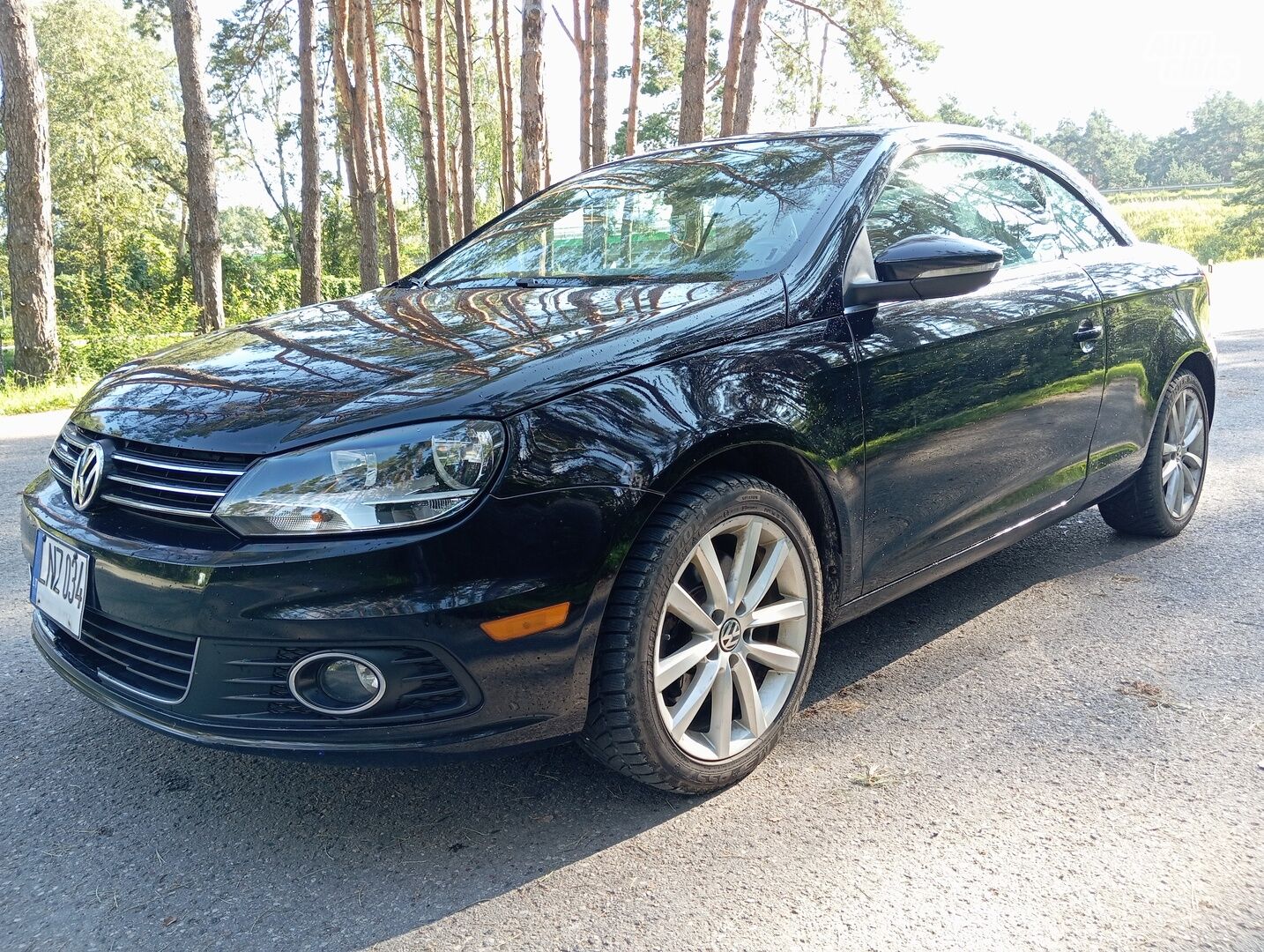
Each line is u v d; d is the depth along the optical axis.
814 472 2.44
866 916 1.90
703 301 2.43
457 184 35.44
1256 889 1.95
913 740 2.59
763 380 2.31
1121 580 3.75
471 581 1.91
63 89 46.69
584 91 20.53
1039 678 2.94
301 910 1.97
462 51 24.62
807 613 2.48
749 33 18.44
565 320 2.39
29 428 8.34
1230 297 16.67
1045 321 3.13
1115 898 1.93
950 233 3.05
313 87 20.34
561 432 2.01
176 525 2.06
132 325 15.50
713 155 3.34
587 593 2.02
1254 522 4.39
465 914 1.94
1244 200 52.78
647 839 2.18
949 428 2.79
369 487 1.91
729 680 2.32
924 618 3.44
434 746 1.98
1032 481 3.20
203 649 1.98
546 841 2.18
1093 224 3.81
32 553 2.49
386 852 2.16
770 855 2.11
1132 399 3.65
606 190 3.40
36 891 2.04
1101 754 2.50
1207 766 2.42
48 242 12.23
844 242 2.67
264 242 68.38
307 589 1.89
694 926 1.89
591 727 2.15
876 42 26.81
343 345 2.42
